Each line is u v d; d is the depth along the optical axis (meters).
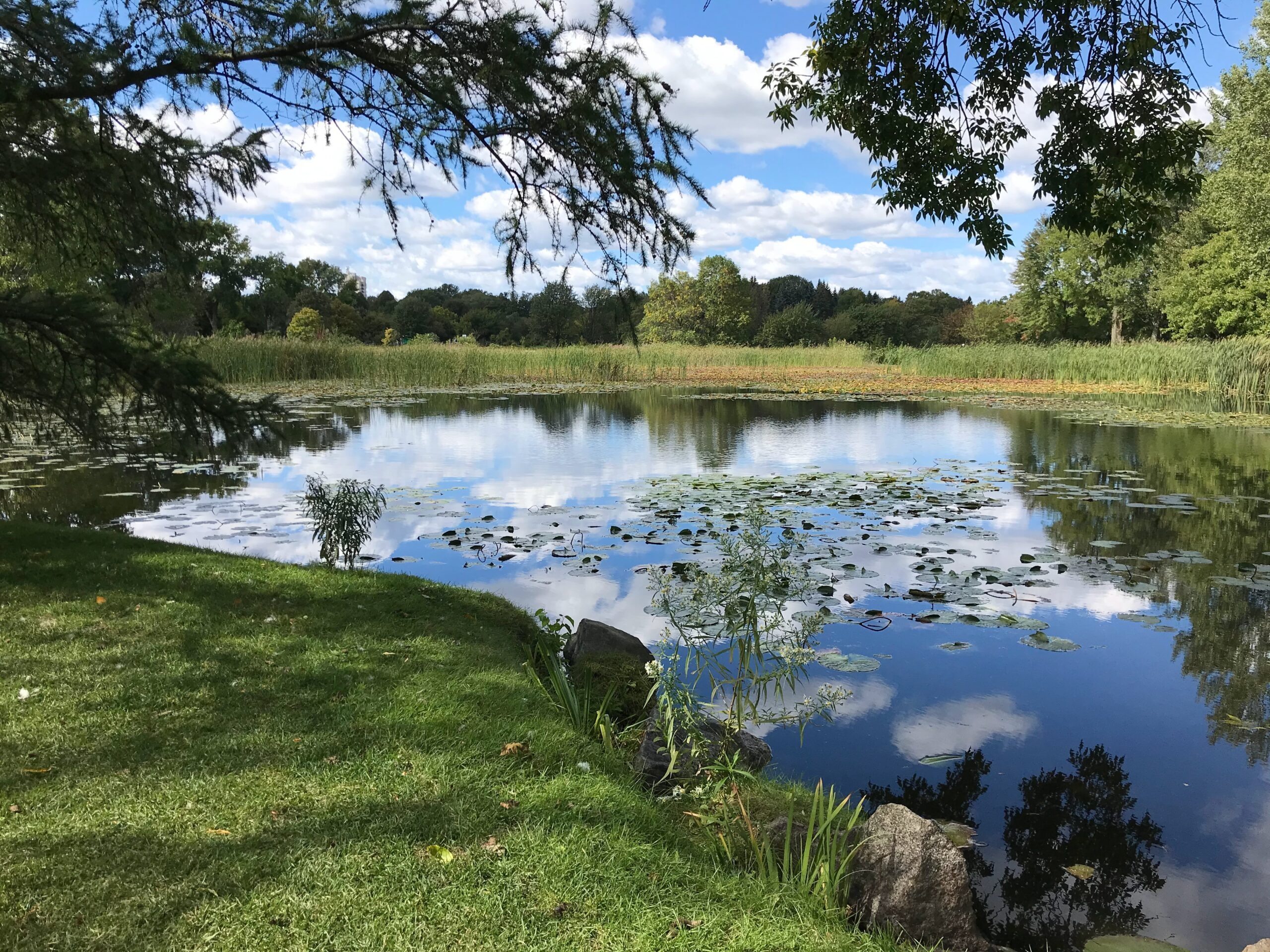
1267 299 26.39
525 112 4.48
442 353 29.80
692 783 3.03
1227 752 3.55
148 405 5.01
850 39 6.03
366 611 4.54
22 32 4.33
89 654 3.67
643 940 2.01
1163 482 10.07
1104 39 5.27
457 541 6.75
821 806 2.72
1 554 5.07
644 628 4.96
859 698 4.07
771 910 2.25
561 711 3.56
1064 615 5.26
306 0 4.34
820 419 17.69
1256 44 24.05
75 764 2.72
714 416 18.38
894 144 6.12
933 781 3.31
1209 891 2.65
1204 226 31.33
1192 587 5.86
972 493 9.20
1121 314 40.50
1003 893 2.64
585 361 32.00
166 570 5.02
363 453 12.10
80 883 2.10
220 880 2.13
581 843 2.42
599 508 8.23
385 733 3.02
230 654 3.75
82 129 5.00
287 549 6.51
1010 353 31.66
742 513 7.95
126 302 5.88
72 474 10.20
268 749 2.87
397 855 2.28
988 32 5.62
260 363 24.89
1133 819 3.06
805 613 4.79
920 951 2.20
